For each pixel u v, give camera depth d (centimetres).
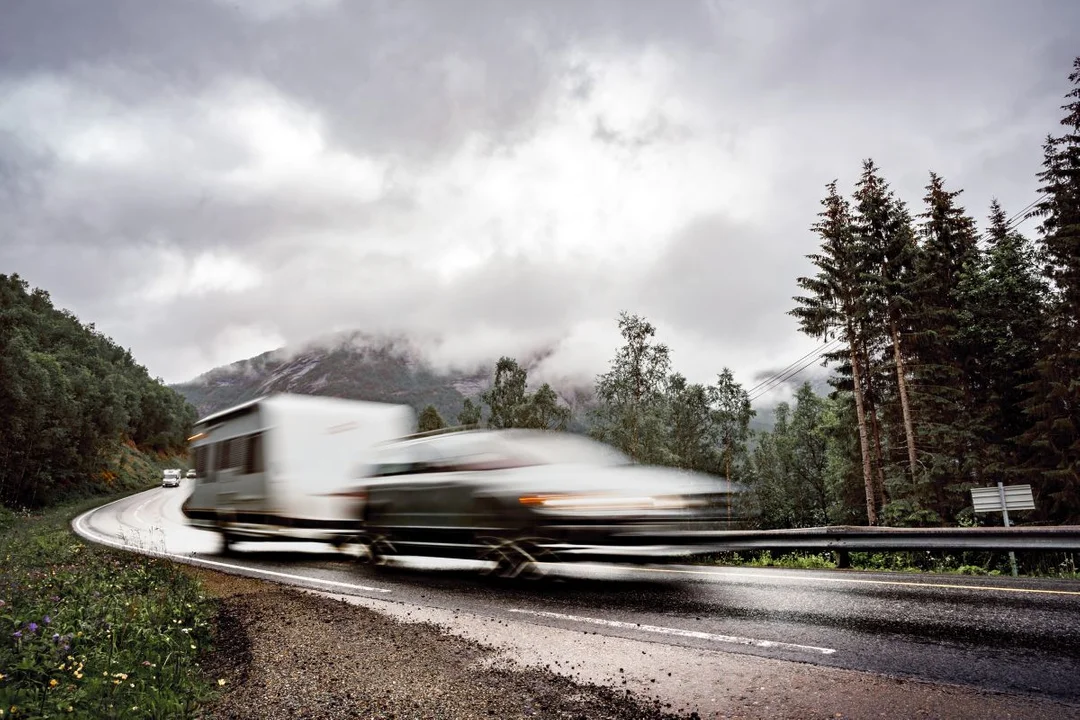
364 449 1278
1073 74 2567
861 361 3406
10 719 323
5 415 4706
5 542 1453
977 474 2798
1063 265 2617
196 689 411
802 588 668
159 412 11812
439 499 861
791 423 6131
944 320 3080
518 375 6203
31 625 406
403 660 462
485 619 589
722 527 811
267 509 1202
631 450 4138
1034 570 961
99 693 371
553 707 361
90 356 10156
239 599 737
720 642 473
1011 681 364
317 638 536
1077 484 2362
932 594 609
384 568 984
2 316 4941
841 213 3575
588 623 554
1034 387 2573
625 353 4362
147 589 764
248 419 1319
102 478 7275
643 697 370
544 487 743
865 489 3544
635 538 693
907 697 348
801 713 334
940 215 3384
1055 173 2598
